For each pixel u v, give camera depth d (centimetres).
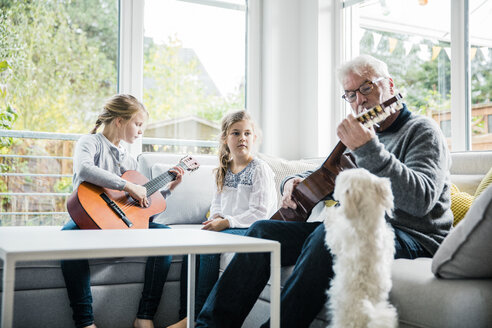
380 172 139
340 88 339
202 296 191
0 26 282
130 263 194
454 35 262
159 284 194
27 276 176
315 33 338
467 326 107
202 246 115
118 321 192
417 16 287
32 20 290
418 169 147
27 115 288
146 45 322
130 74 315
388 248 113
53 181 293
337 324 111
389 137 166
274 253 122
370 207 109
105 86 308
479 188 178
